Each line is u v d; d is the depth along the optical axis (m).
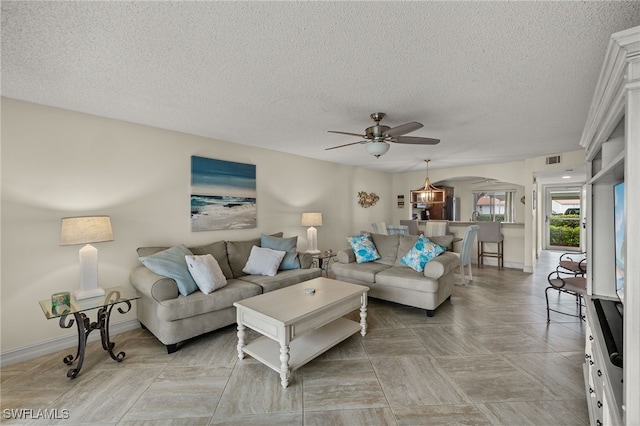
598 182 1.97
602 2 1.31
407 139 2.94
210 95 2.40
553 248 8.98
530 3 1.32
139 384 2.07
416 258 3.74
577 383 2.03
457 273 5.54
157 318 2.57
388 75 2.05
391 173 7.57
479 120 3.06
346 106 2.65
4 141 2.38
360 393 1.96
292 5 1.34
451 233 6.55
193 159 3.59
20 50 1.70
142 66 1.92
